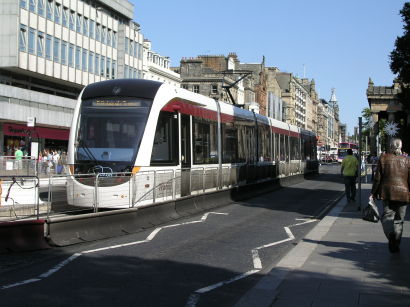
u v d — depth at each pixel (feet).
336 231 42.91
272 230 45.44
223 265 30.30
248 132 83.35
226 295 23.76
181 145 56.49
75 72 184.85
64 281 25.30
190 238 39.68
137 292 23.70
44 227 34.53
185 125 57.82
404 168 31.63
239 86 306.35
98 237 38.55
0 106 142.72
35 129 162.71
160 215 49.06
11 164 53.62
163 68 252.42
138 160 49.52
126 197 45.14
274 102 405.80
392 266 29.04
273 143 101.35
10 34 153.58
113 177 44.42
